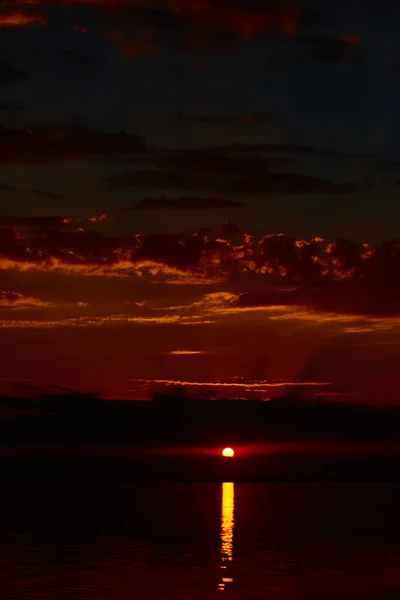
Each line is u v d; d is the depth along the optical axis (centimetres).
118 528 6275
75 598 3145
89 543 5134
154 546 4956
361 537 5497
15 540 5353
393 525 6494
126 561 4222
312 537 5494
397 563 4147
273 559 4309
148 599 3142
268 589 3381
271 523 6744
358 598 3203
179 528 6238
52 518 7394
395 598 3206
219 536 5588
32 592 3266
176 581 3544
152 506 9438
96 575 3703
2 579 3581
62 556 4438
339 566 4031
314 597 3212
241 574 3759
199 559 4303
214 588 3388
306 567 4000
